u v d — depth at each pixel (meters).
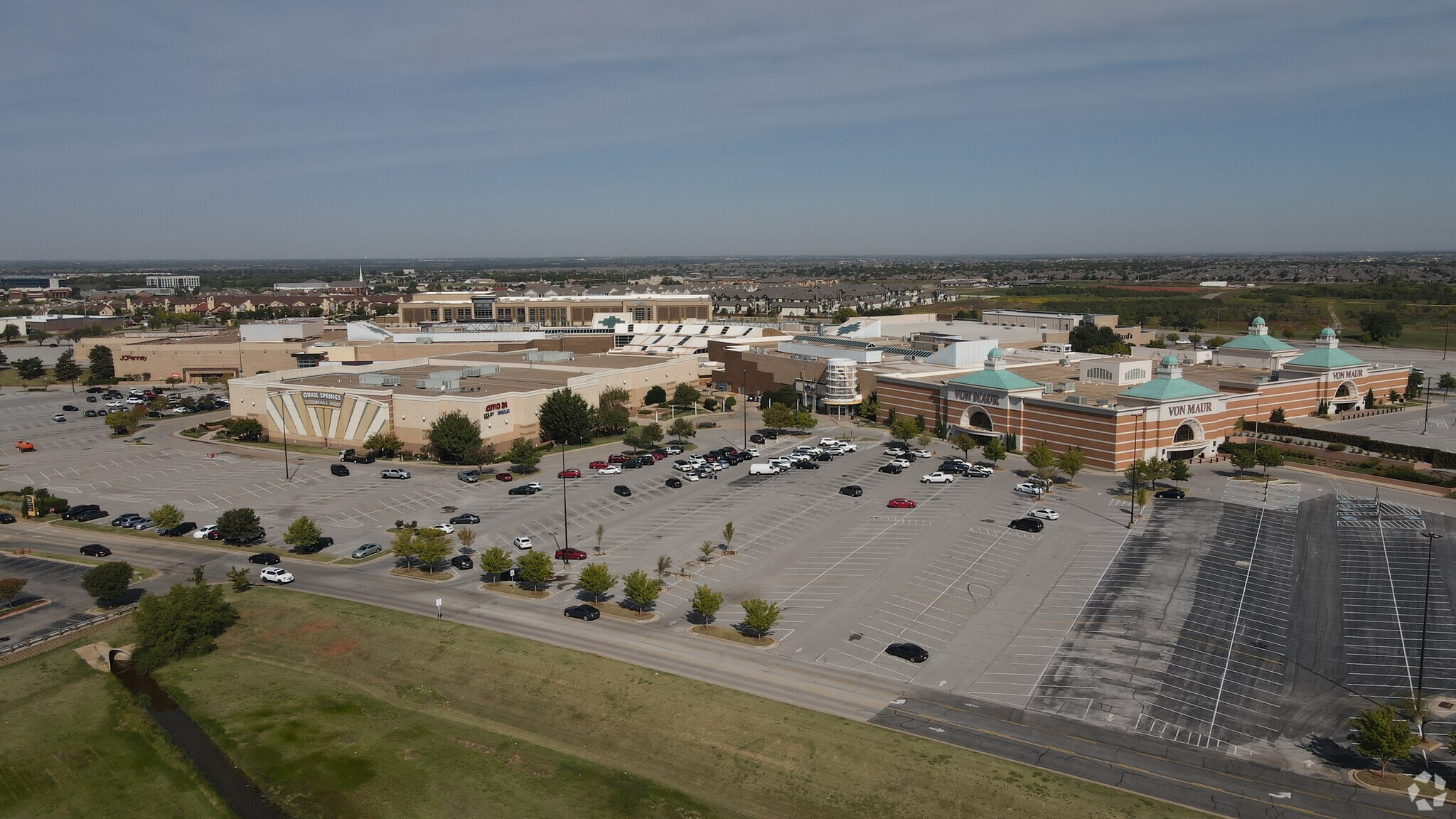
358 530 131.38
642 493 148.50
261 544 125.88
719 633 96.00
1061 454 163.00
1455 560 113.19
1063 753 73.94
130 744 80.94
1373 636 93.56
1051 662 88.81
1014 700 82.12
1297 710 80.25
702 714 80.12
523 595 106.69
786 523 131.12
